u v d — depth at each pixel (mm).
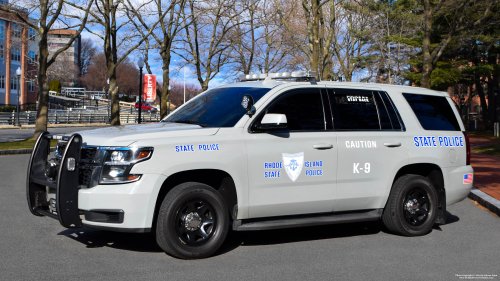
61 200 4551
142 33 25141
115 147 4609
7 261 4730
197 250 4879
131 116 53031
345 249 5480
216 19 27969
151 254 5066
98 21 23281
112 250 5195
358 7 27938
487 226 6965
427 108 6555
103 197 4527
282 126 5059
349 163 5707
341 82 6004
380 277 4480
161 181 4660
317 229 6566
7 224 6348
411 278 4477
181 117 5801
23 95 60188
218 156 4941
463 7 16734
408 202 6129
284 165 5309
